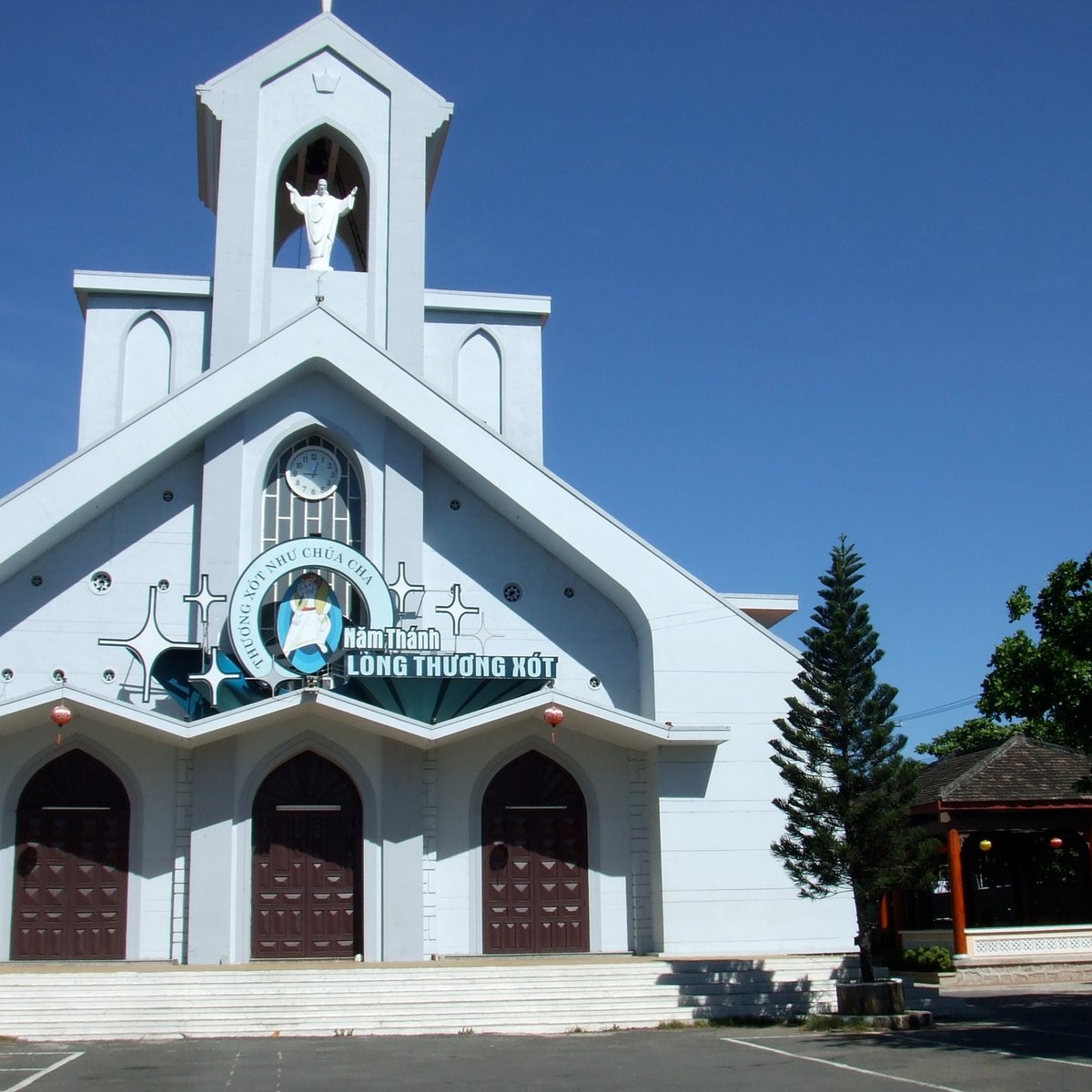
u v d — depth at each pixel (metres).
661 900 27.41
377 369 29.28
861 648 23.83
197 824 26.62
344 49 34.12
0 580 27.19
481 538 29.80
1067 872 44.28
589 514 28.89
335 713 26.42
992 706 26.59
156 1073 17.34
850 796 23.25
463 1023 22.38
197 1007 22.20
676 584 28.77
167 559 28.50
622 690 29.41
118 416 32.62
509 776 28.75
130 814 27.09
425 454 29.95
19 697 25.08
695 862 27.50
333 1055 19.25
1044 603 23.84
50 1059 18.86
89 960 26.42
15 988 22.62
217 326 31.67
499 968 24.25
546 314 35.47
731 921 27.31
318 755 27.81
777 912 27.50
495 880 28.12
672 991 24.05
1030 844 39.12
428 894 27.48
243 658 26.69
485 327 35.34
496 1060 18.50
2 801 26.69
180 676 27.38
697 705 28.20
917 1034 21.14
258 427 29.41
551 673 27.23
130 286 33.19
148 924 26.62
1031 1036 20.50
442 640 28.92
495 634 29.30
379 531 29.30
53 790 27.17
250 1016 22.12
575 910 28.19
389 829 27.28
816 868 23.28
